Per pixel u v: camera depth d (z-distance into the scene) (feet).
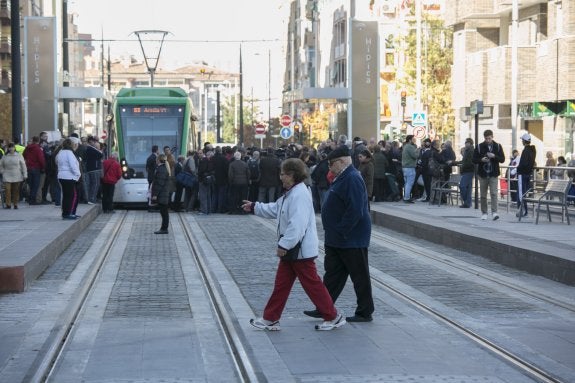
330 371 34.91
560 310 49.44
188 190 129.18
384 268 67.15
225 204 127.44
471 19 190.08
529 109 167.53
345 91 179.32
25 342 40.42
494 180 92.43
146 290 56.29
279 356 37.55
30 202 117.91
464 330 43.24
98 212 122.72
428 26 239.30
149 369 35.40
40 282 59.62
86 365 36.09
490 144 92.32
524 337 41.96
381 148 133.08
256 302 51.52
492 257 71.72
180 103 140.46
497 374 34.58
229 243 85.05
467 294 54.90
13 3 121.08
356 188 43.98
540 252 62.85
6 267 54.85
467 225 86.48
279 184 124.16
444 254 76.43
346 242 44.42
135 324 44.80
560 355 38.17
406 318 46.39
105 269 66.49
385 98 301.22
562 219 88.84
